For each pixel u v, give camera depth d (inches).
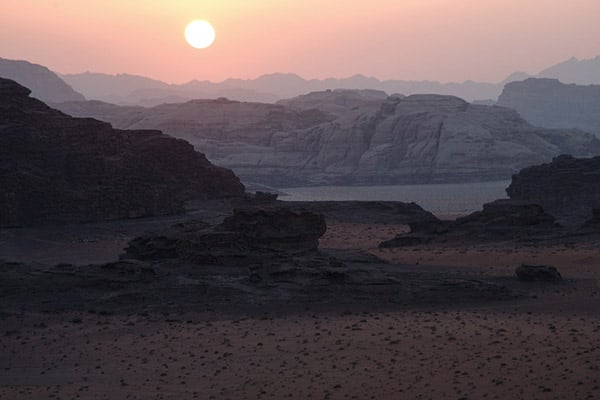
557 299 3248.0
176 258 4028.1
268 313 3083.2
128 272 3545.8
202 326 2883.9
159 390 2091.5
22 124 6988.2
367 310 3102.9
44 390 2119.8
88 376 2282.2
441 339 2465.6
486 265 4333.2
